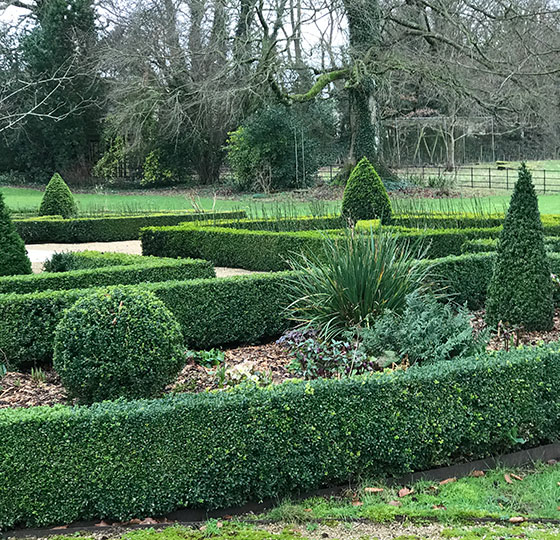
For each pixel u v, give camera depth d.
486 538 2.76
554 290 6.53
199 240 11.16
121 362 3.98
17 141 33.56
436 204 19.08
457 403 3.62
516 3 18.86
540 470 3.57
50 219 15.97
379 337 4.80
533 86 19.97
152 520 3.09
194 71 28.97
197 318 5.86
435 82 21.42
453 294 6.53
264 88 22.89
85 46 31.86
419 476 3.51
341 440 3.38
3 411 3.13
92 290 5.54
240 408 3.22
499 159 36.94
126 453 3.08
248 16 20.81
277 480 3.26
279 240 9.57
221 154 33.62
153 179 33.97
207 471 3.15
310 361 4.77
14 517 3.00
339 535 2.83
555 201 21.28
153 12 28.42
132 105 27.84
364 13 21.33
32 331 5.34
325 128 34.22
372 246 5.49
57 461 3.03
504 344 5.44
